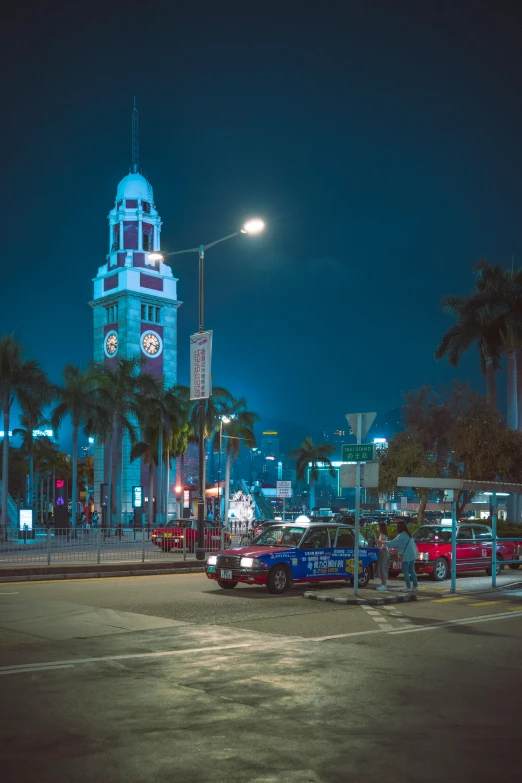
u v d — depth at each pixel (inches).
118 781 213.6
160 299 3998.5
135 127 4352.9
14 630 463.8
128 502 3639.3
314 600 630.5
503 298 1915.6
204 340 1080.8
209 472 4579.2
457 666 372.2
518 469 1670.8
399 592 676.1
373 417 635.5
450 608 595.5
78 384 2354.8
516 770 226.1
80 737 251.8
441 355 2004.2
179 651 398.0
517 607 604.1
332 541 734.5
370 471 635.5
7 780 213.8
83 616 524.4
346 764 228.7
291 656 387.5
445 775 220.8
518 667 372.8
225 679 334.6
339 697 306.5
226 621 509.0
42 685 321.7
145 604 595.8
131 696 304.3
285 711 284.5
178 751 238.4
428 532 903.7
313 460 3796.8
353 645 423.2
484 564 890.7
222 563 690.2
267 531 753.6
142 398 2659.9
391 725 269.1
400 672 355.3
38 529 959.0
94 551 981.8
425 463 1644.9
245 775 218.5
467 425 1681.8
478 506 1111.0
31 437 2851.9
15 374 1951.3
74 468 2338.8
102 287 4069.9
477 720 277.1
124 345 3878.0
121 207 4094.5
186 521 1317.7
